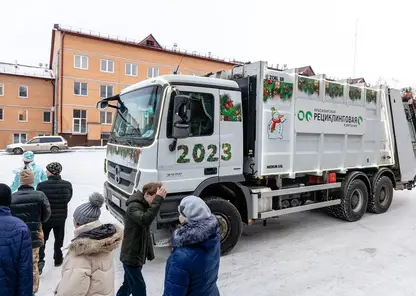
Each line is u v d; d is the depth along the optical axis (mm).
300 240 5742
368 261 4789
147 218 3080
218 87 4766
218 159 4762
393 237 5898
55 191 4281
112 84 33500
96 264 2211
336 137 6371
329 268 4543
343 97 6426
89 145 32469
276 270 4473
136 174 4242
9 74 33469
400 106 7828
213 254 2111
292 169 5547
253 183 5598
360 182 6988
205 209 2178
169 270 2084
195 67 37562
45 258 4719
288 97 5465
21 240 2340
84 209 2422
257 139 5082
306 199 6215
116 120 5523
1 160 17859
